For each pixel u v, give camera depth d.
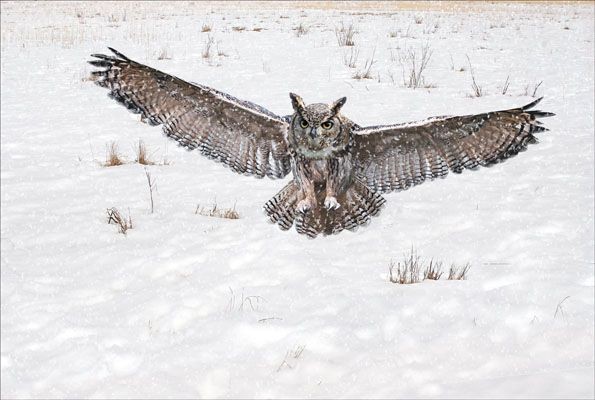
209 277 8.63
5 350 7.22
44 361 7.01
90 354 7.05
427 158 4.07
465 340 7.00
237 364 6.75
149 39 30.42
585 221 10.15
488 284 8.27
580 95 18.94
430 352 6.84
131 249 9.55
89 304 8.12
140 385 6.51
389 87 20.50
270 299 7.97
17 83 21.31
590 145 14.02
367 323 7.38
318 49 27.56
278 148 4.07
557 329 7.16
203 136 4.09
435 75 22.31
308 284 8.27
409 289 8.08
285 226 4.11
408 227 10.15
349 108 17.64
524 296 7.87
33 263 9.20
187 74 22.44
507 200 11.17
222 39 30.61
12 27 35.66
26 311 7.96
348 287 8.19
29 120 17.00
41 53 26.66
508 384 6.07
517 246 9.35
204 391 6.41
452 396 5.98
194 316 7.73
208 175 13.00
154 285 8.51
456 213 10.61
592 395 5.79
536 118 3.89
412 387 6.24
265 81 21.33
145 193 11.95
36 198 11.76
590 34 32.62
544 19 42.28
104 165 13.54
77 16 42.75
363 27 35.88
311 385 6.37
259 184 12.50
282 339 7.12
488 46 28.66
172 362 6.86
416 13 47.94
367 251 9.34
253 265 8.91
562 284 8.11
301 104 3.99
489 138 4.00
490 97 18.94
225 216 10.77
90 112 17.80
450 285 8.19
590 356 6.71
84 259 9.27
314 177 3.99
